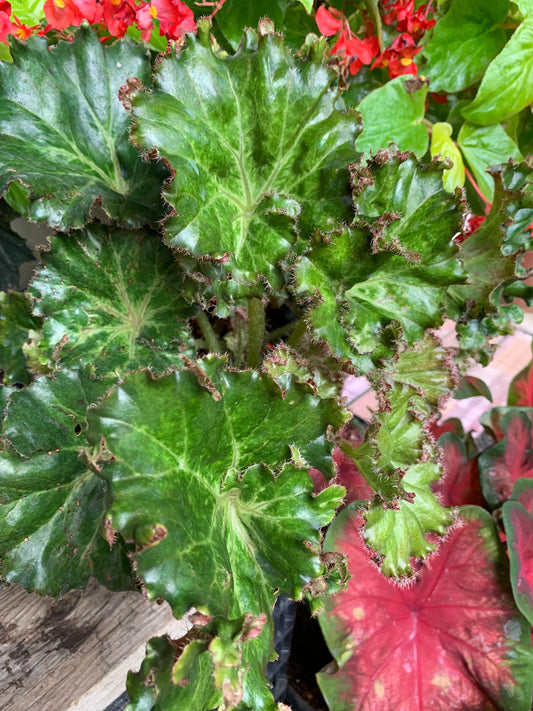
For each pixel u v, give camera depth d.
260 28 0.34
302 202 0.37
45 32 0.40
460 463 0.56
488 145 0.60
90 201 0.34
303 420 0.33
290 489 0.33
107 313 0.39
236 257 0.34
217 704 0.30
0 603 0.38
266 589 0.33
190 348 0.39
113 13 0.37
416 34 0.54
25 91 0.35
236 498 0.34
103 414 0.26
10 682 0.34
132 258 0.39
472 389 0.58
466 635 0.47
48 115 0.36
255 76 0.34
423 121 0.59
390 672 0.45
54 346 0.36
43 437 0.35
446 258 0.38
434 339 0.45
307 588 0.34
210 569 0.27
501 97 0.56
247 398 0.31
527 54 0.54
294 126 0.36
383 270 0.38
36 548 0.35
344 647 0.45
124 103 0.31
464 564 0.48
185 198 0.31
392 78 0.55
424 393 0.46
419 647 0.47
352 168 0.35
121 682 0.37
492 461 0.55
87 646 0.36
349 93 0.61
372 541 0.39
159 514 0.26
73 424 0.36
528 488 0.52
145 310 0.40
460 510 0.50
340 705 0.44
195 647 0.25
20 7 0.40
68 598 0.39
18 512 0.34
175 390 0.27
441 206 0.38
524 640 0.46
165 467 0.28
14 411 0.34
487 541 0.49
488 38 0.58
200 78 0.33
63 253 0.37
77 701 0.34
